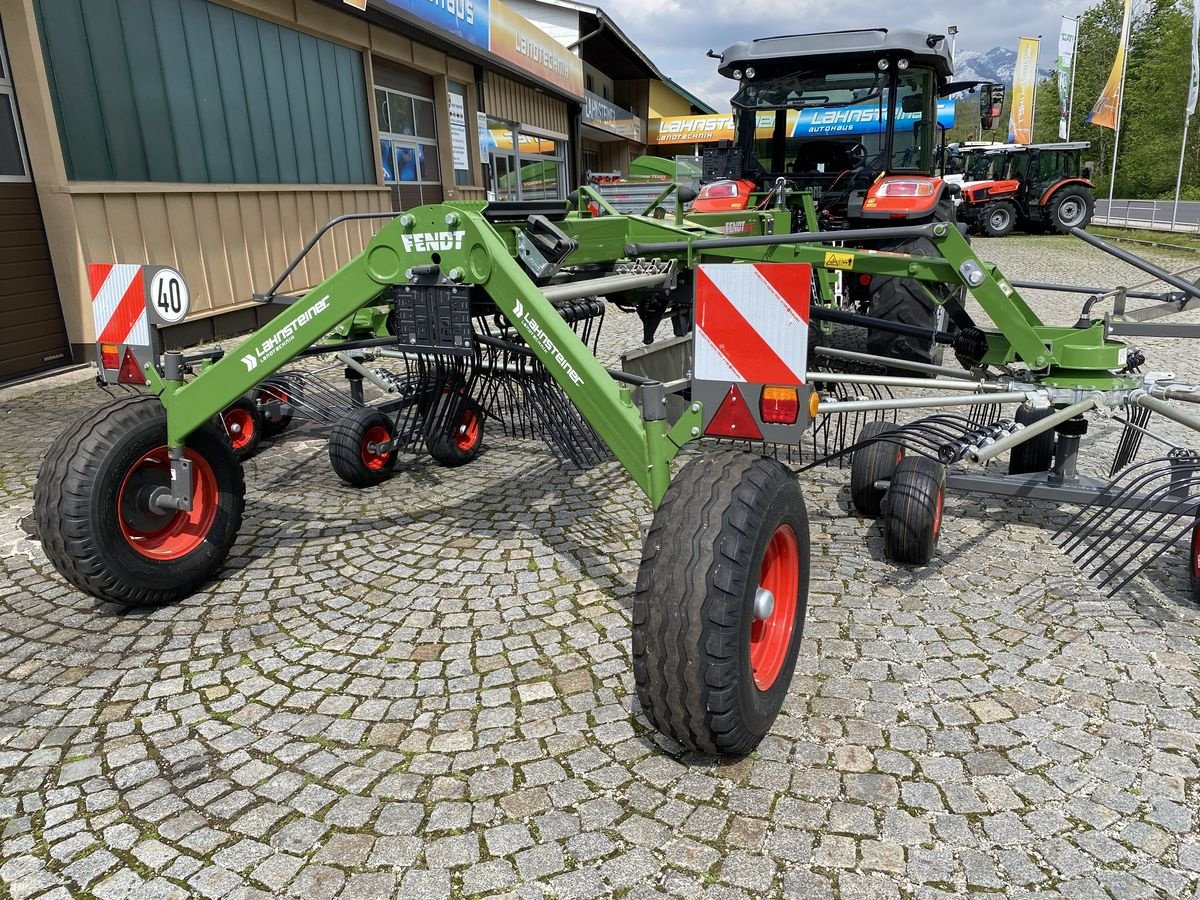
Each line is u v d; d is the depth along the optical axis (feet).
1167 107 131.44
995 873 6.32
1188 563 11.42
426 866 6.48
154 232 25.08
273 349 9.83
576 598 10.83
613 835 6.75
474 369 14.82
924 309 19.17
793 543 7.91
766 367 7.25
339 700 8.70
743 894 6.15
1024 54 100.53
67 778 7.58
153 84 24.88
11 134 21.67
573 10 66.18
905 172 23.75
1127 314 13.03
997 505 13.75
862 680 8.86
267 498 14.66
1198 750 7.68
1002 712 8.27
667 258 14.24
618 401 8.21
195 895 6.26
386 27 35.35
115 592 10.04
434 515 13.80
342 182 34.88
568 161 68.59
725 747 7.10
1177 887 6.18
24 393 21.07
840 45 22.06
